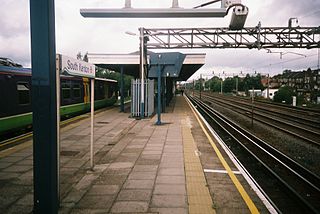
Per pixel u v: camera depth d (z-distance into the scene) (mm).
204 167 7102
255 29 19172
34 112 3793
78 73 5453
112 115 20141
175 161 7461
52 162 3855
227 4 6309
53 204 3922
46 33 3654
